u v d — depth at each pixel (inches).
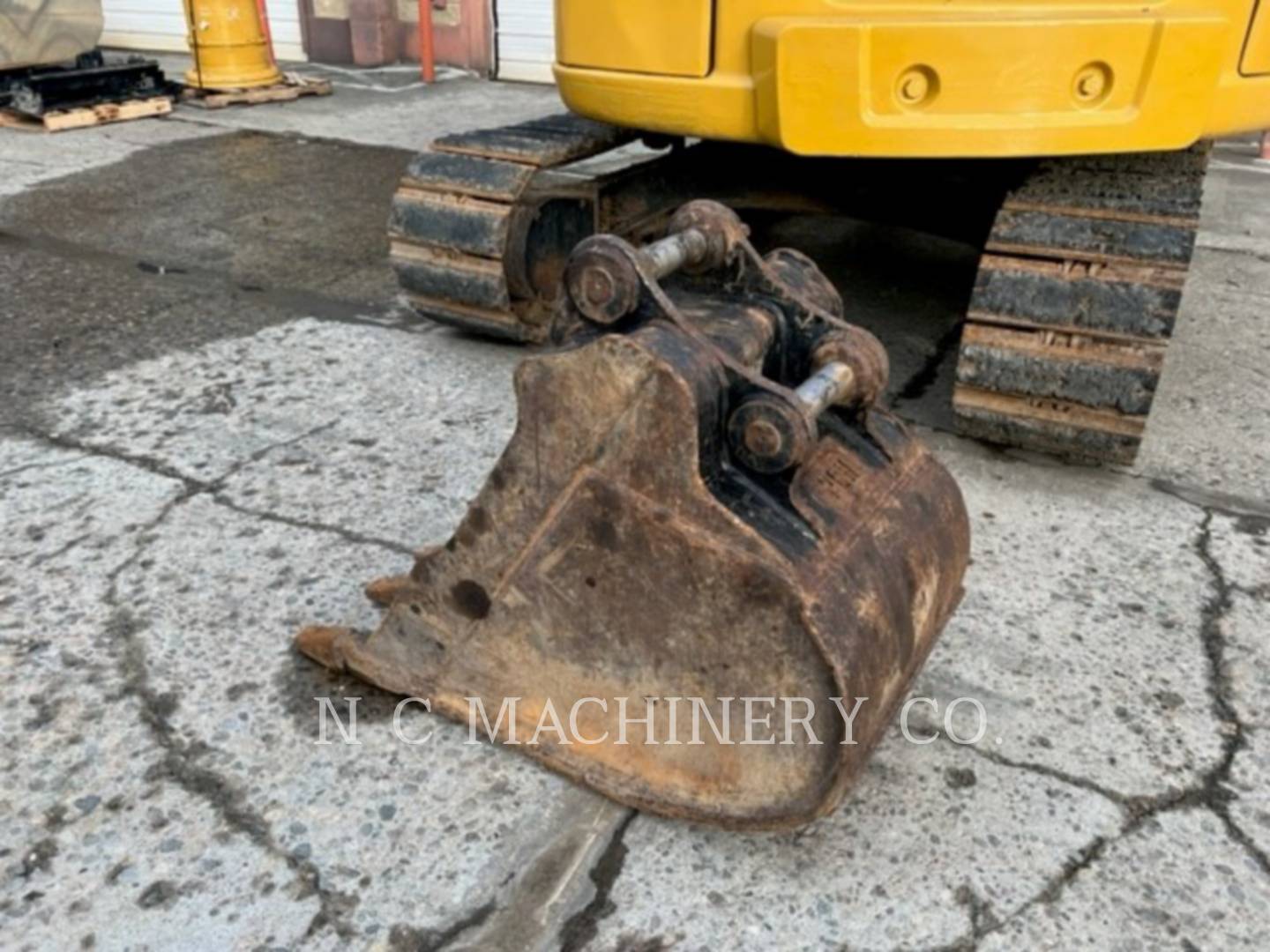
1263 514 103.3
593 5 107.8
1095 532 99.3
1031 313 102.8
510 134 136.8
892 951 59.9
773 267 77.8
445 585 71.1
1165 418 122.8
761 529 60.2
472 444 111.7
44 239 178.1
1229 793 71.0
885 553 65.2
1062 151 96.0
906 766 72.3
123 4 393.4
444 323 137.4
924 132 95.7
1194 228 99.3
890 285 161.8
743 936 60.6
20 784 69.1
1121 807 69.6
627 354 58.9
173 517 97.7
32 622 83.6
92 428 114.0
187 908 61.3
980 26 92.3
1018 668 81.7
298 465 107.0
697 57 103.4
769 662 61.1
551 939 60.1
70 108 263.7
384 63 358.3
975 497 104.7
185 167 227.0
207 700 76.2
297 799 68.5
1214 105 97.4
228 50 292.8
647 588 63.4
